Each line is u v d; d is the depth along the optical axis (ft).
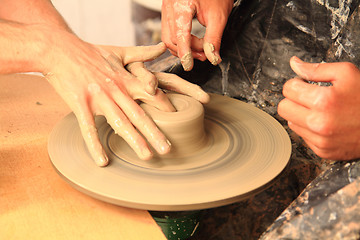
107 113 3.16
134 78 3.44
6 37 3.27
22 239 2.57
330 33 4.18
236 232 4.58
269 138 3.55
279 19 4.55
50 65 3.36
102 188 2.81
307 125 2.65
